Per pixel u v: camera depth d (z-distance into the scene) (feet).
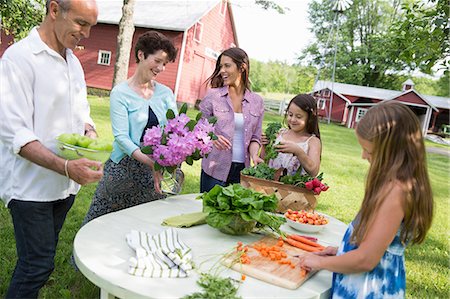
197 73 57.77
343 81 95.14
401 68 89.20
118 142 7.75
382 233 4.40
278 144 7.88
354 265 4.53
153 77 7.95
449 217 18.76
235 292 4.47
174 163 6.90
